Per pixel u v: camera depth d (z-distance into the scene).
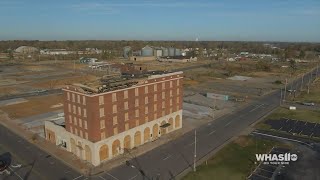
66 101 67.75
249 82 177.50
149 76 78.38
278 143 76.94
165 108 82.06
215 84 169.00
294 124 93.12
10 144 75.25
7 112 105.81
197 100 126.81
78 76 190.50
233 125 92.25
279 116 102.56
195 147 70.38
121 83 70.88
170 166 63.34
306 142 77.69
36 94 137.38
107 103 63.88
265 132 85.62
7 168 61.59
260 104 120.69
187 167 62.91
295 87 160.88
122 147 69.88
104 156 65.44
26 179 57.22
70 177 58.09
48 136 77.94
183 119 98.12
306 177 58.16
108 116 64.69
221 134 83.88
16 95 134.88
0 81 169.62
